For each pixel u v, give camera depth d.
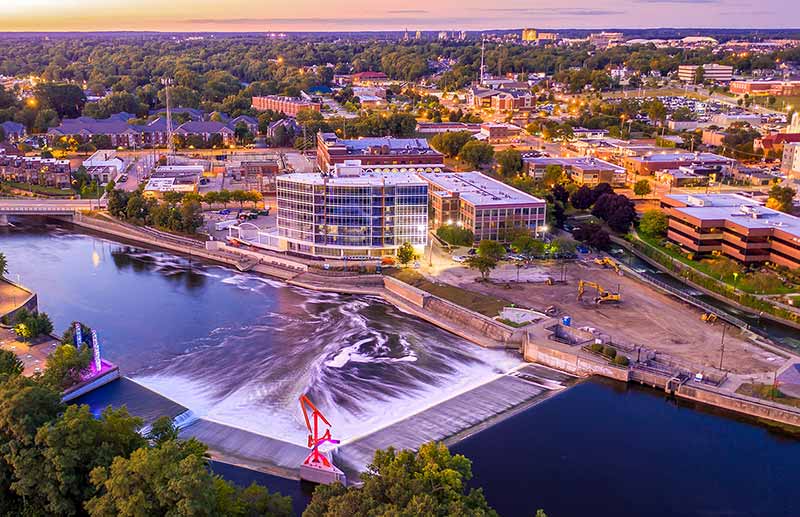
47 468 116.62
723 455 158.38
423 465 117.44
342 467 151.12
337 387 186.88
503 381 191.25
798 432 166.88
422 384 189.25
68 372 182.00
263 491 117.94
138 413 172.62
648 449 160.12
